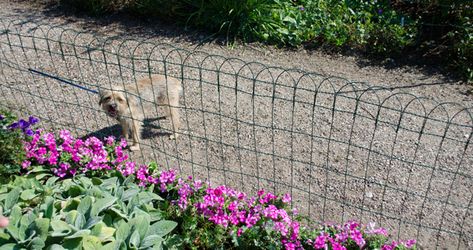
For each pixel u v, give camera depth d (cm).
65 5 466
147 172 238
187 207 215
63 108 313
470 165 262
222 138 287
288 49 390
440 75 350
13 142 238
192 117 307
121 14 446
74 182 229
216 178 254
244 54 383
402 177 254
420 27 386
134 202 214
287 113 309
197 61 370
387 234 215
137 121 277
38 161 246
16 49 386
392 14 396
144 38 406
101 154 246
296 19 402
